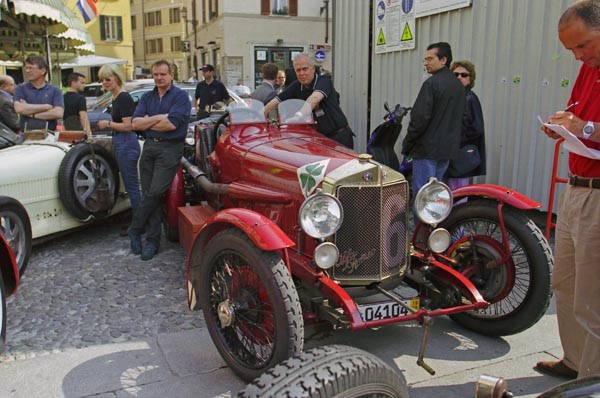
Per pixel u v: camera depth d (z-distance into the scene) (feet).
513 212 11.45
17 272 11.98
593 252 8.64
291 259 10.52
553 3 16.89
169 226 17.71
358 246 10.24
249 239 9.52
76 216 17.65
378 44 24.59
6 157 16.15
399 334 12.05
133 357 11.00
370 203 10.16
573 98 9.40
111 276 15.60
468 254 12.10
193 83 47.32
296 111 14.60
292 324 8.89
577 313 8.91
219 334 10.48
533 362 10.77
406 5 22.44
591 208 8.63
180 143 16.71
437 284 10.96
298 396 5.55
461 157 16.66
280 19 88.38
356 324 9.01
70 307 13.50
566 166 17.28
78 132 18.81
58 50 51.57
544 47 17.35
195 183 18.29
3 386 9.93
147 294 14.29
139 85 40.88
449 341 11.73
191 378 10.21
